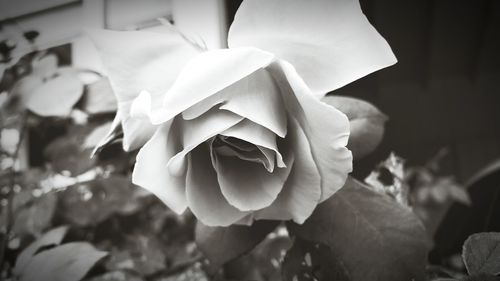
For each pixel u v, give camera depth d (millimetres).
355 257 179
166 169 170
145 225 336
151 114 150
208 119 155
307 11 166
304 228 185
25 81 275
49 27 315
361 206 185
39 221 323
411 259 177
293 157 165
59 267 237
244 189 169
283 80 163
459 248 301
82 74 278
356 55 166
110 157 305
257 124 158
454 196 616
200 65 152
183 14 265
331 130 154
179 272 317
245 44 172
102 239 328
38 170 347
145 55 167
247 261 297
